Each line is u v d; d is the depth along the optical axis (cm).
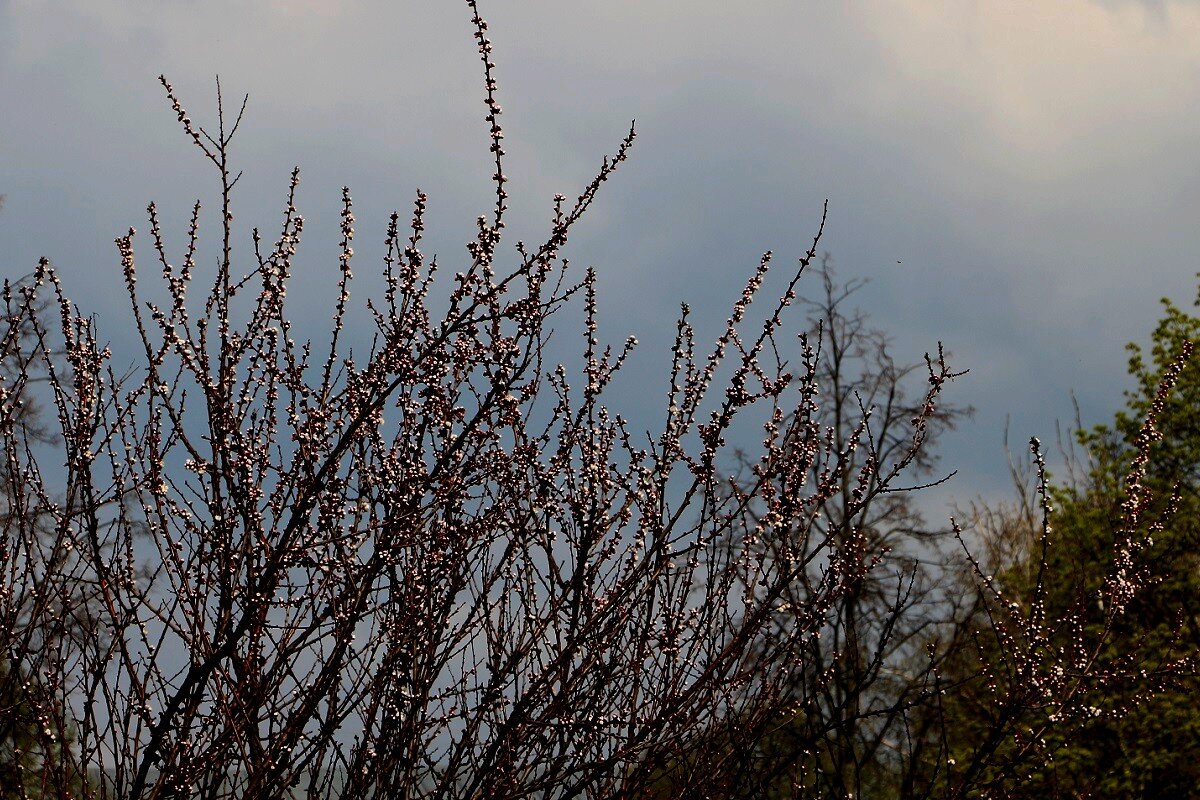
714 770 405
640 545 436
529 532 421
